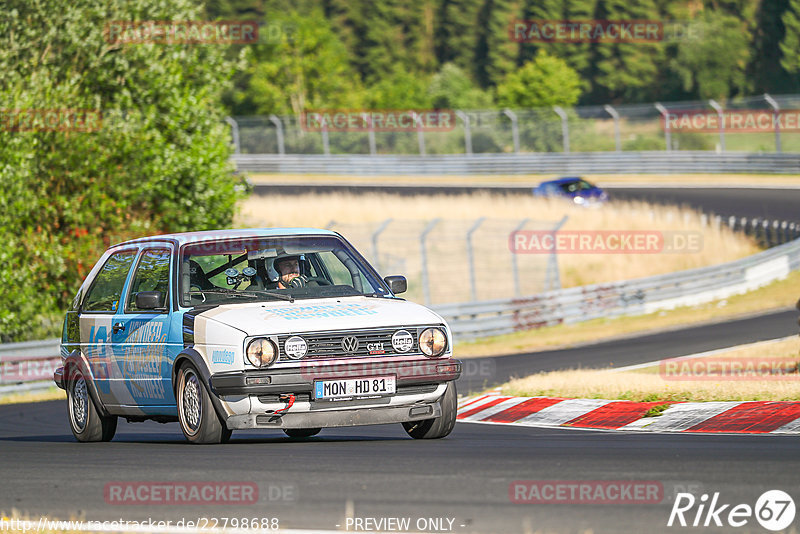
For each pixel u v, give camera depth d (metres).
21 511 20.56
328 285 33.41
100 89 90.88
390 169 197.25
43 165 81.94
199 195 90.69
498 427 38.38
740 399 38.66
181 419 31.25
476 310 94.56
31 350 69.44
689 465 23.92
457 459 25.64
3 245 77.50
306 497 20.88
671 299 109.62
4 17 83.38
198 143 92.19
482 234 134.88
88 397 35.88
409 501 20.17
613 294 105.56
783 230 137.62
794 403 36.25
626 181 186.25
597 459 25.23
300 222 138.88
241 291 32.34
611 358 70.31
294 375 28.89
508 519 18.56
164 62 92.44
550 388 45.59
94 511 20.31
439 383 30.88
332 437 35.78
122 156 86.44
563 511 19.17
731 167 186.88
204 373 29.59
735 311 102.56
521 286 120.06
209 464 25.77
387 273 120.44
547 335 95.19
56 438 40.22
